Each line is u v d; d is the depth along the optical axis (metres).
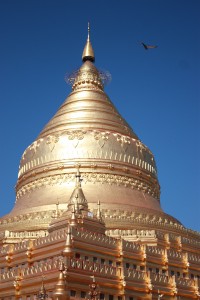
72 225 58.44
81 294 51.34
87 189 77.44
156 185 89.19
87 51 107.75
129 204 76.56
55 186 79.81
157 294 58.97
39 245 58.81
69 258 52.03
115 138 84.94
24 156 89.44
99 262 56.72
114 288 55.12
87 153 81.81
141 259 61.78
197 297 63.25
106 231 67.12
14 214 77.44
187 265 66.31
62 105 96.38
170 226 74.38
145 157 87.94
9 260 61.69
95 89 97.81
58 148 83.38
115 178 81.00
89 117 89.31
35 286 53.34
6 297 56.22
